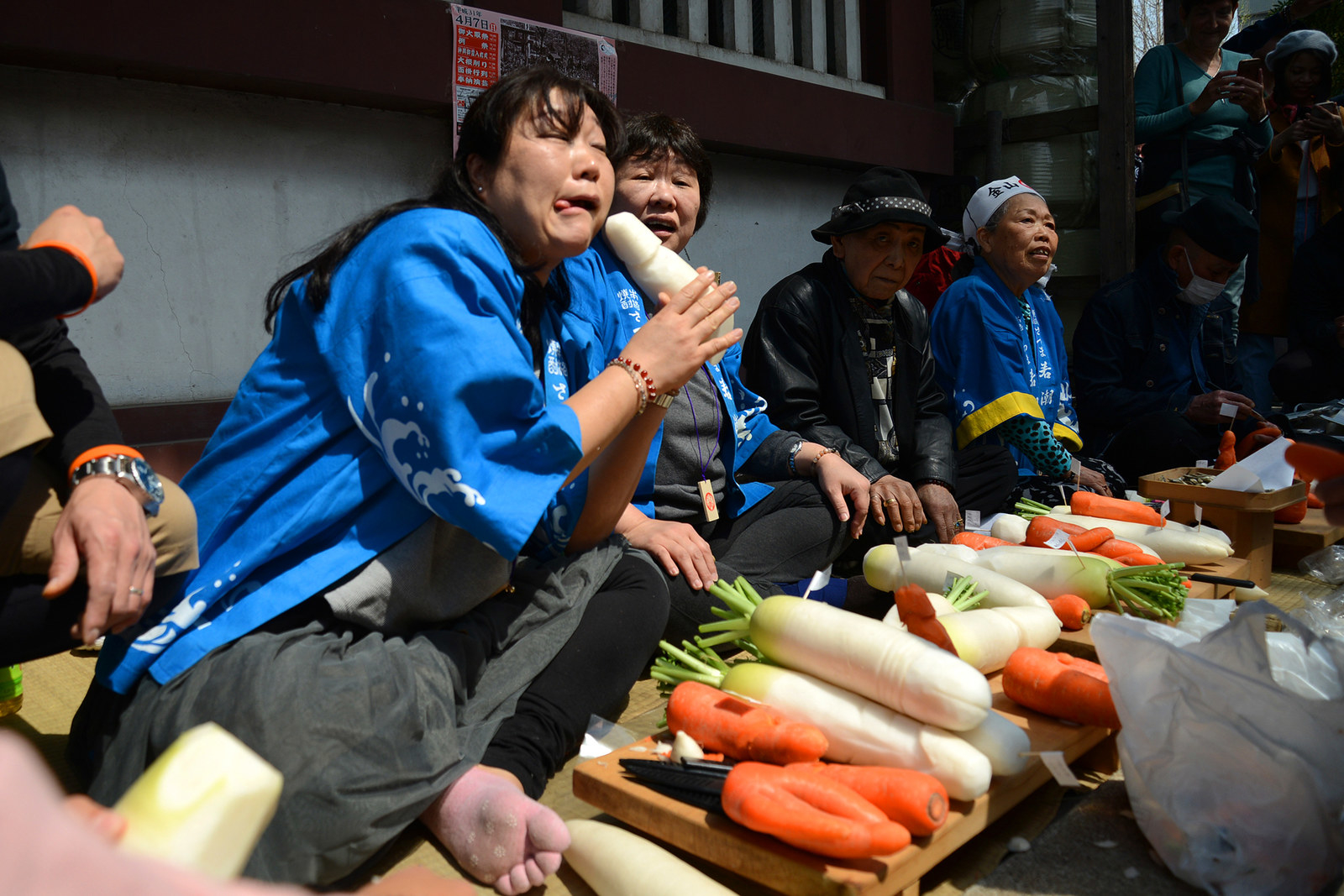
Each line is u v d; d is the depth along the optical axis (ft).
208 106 10.25
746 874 4.48
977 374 11.85
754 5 17.31
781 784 4.42
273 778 1.87
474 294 5.23
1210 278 13.75
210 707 4.67
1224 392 13.15
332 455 5.41
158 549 4.82
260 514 5.40
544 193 5.76
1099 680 5.38
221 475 5.54
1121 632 4.84
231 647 5.02
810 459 9.17
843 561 10.13
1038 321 12.71
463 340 5.01
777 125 16.07
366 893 2.76
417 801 4.79
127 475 4.60
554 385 6.49
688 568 7.28
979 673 4.74
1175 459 13.08
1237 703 4.48
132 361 9.92
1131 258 18.47
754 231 16.97
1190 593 7.91
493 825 4.70
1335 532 10.37
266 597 5.16
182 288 10.21
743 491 8.89
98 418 4.86
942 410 10.98
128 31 9.00
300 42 10.18
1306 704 4.42
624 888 4.42
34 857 1.08
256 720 4.54
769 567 8.57
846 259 10.30
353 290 5.32
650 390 5.84
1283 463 10.09
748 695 5.39
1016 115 19.44
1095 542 8.27
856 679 5.06
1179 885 4.55
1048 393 12.52
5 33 8.34
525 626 5.94
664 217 8.39
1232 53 20.22
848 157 17.44
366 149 11.60
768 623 5.54
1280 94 19.27
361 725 4.67
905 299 10.76
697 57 14.83
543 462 5.28
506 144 5.74
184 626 5.07
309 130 11.08
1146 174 19.27
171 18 9.26
